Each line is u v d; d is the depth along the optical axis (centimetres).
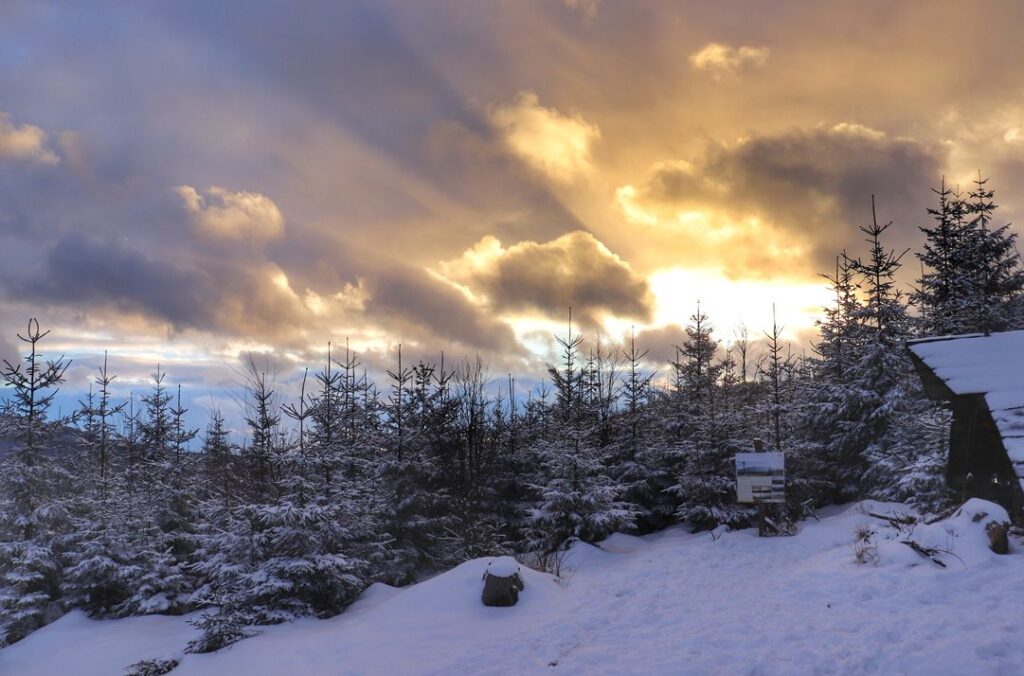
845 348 2530
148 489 2106
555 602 1259
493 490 2209
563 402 2569
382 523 1820
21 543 1800
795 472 2241
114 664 1245
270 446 1658
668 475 2373
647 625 1050
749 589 1230
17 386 1978
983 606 873
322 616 1372
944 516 1363
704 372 2852
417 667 923
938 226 2444
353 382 2148
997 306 2297
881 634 824
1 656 1516
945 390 1401
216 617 1216
